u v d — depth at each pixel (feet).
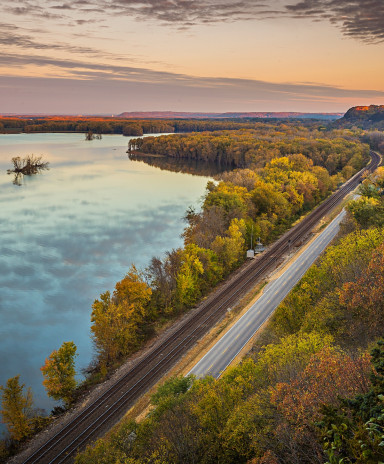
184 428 94.38
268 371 102.63
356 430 50.52
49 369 149.69
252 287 231.09
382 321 111.96
